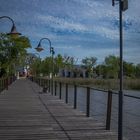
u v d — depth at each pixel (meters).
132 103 12.91
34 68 109.88
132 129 13.30
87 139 12.49
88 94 18.08
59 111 20.64
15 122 16.36
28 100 28.95
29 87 54.69
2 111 20.78
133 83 61.19
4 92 40.44
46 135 13.21
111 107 15.31
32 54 107.56
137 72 140.50
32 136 13.02
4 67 59.03
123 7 10.27
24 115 18.88
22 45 67.62
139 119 13.05
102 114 18.41
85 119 17.27
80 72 132.50
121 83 10.43
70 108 22.36
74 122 16.28
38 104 25.30
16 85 62.91
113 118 15.55
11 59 60.84
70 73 129.00
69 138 12.66
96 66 135.25
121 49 10.35
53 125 15.46
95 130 14.22
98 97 19.41
